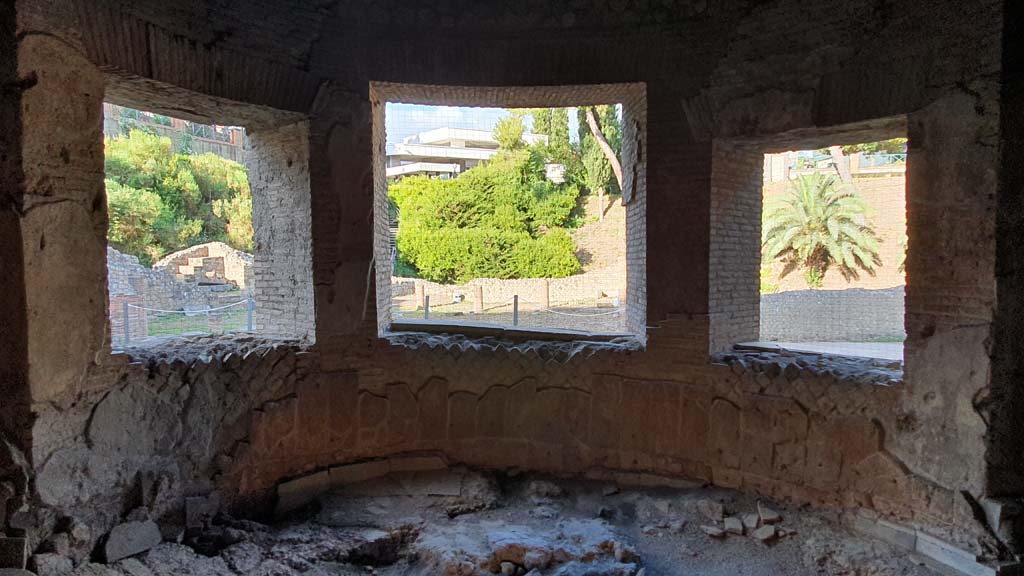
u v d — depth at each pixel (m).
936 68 2.92
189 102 3.36
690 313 3.83
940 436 2.98
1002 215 2.73
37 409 2.50
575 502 3.81
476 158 24.69
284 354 3.68
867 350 7.04
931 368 3.01
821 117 3.35
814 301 11.23
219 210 15.30
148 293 10.68
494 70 3.93
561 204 18.11
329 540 3.24
